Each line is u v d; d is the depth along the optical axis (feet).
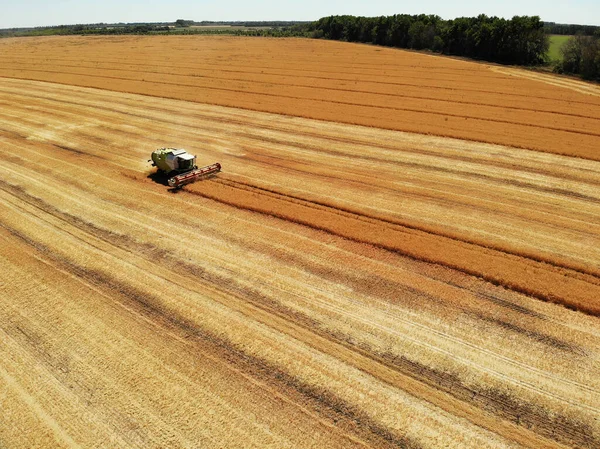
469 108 148.15
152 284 59.52
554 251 67.21
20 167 104.22
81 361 46.91
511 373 44.91
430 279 60.13
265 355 47.37
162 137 126.41
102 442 38.47
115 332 50.90
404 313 53.42
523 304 55.16
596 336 49.83
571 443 38.17
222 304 55.42
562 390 42.98
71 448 38.01
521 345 48.52
